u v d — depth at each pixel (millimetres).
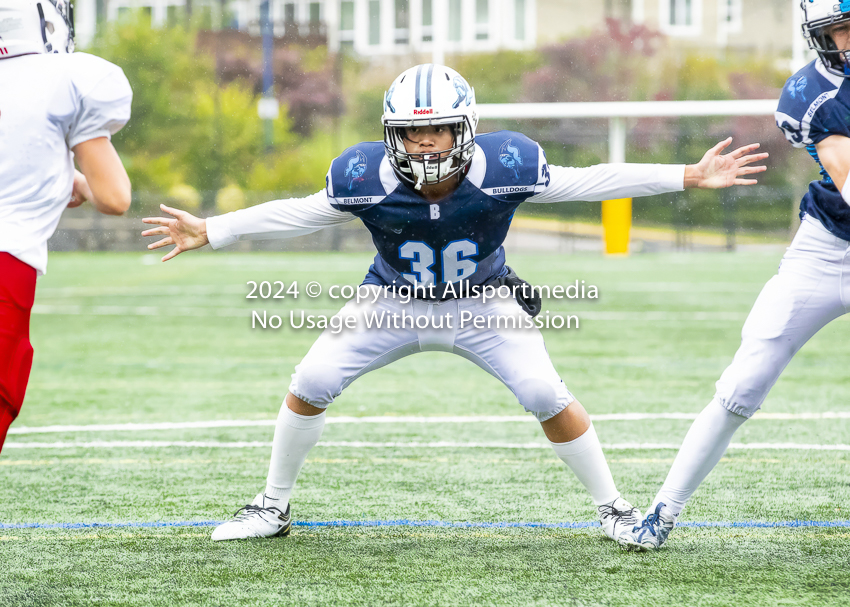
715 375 23578
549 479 14062
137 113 92062
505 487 13602
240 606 8852
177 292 44562
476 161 9820
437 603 8891
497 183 9836
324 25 100750
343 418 18797
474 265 10312
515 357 10391
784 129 9523
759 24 101625
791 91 9391
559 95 94750
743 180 9852
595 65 95500
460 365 25453
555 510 12359
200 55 96438
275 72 98812
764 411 19047
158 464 15109
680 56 98625
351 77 103438
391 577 9672
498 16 102938
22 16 8609
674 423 18109
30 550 10664
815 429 17328
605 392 21422
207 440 16891
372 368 10812
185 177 92062
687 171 9867
